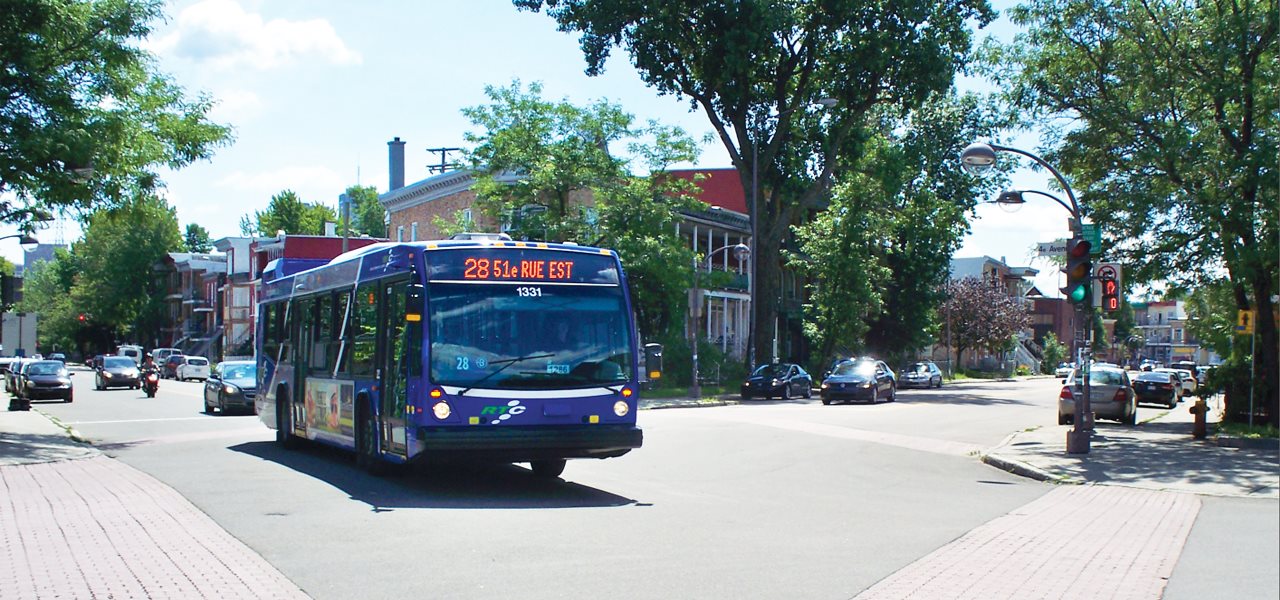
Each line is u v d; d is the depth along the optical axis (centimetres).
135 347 9388
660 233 4466
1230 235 2328
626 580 824
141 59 2256
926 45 4525
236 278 8838
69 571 820
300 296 1900
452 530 1045
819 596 781
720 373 5366
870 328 7000
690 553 948
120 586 766
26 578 793
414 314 1297
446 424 1288
